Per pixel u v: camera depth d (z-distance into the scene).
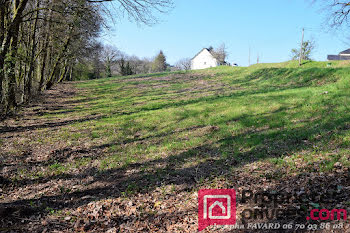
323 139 7.72
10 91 14.85
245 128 10.30
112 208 5.61
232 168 6.92
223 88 24.55
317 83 19.06
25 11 14.70
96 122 13.96
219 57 62.47
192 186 6.29
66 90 31.83
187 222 4.89
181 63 87.94
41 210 5.60
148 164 7.95
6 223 4.89
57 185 6.83
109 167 7.91
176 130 11.30
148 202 5.78
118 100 22.61
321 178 5.45
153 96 23.11
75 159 8.64
